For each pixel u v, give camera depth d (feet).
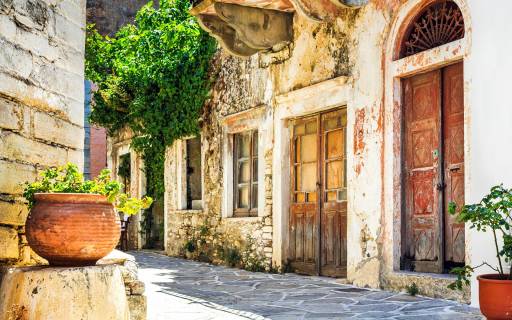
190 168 46.52
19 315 11.92
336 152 31.04
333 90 30.32
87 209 12.75
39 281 11.96
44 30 15.48
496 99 21.33
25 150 14.67
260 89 36.47
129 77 49.78
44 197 12.76
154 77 46.60
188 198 46.70
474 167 22.13
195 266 38.99
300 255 33.45
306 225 33.04
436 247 24.76
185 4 48.75
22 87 14.52
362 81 28.30
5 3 13.93
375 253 26.96
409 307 21.56
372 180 27.37
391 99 26.50
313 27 31.86
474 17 22.34
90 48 54.80
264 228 35.60
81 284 12.12
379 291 25.91
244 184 39.14
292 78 33.63
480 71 21.99
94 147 64.90
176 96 45.78
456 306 21.65
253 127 37.17
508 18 20.97
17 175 14.38
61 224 12.47
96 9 72.43
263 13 32.48
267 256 35.24
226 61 40.37
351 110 28.96
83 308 12.03
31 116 14.93
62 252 12.54
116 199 13.35
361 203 27.99
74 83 16.92
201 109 43.32
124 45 54.03
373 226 27.17
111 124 57.88
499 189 21.02
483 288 17.16
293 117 34.04
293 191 34.30
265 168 35.83
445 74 24.70
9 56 14.05
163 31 47.80
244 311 20.90
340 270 30.32
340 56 29.91
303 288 27.25
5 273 12.74
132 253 49.98
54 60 15.96
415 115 26.07
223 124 40.32
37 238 12.53
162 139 48.75
